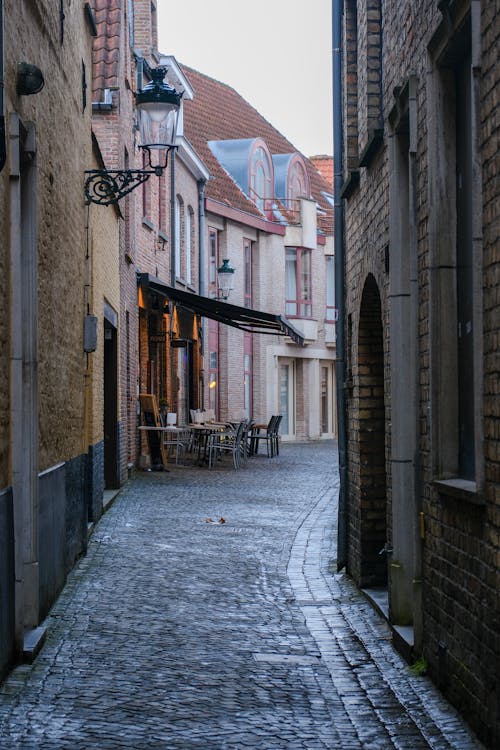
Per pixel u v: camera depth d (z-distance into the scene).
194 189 36.19
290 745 6.21
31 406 8.70
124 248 22.19
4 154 6.91
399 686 7.56
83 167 13.47
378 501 11.43
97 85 21.12
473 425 7.01
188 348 34.72
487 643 6.07
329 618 10.02
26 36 8.50
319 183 54.00
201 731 6.46
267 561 13.29
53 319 10.23
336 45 12.75
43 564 9.41
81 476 13.19
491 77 5.80
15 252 7.82
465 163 7.14
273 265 43.72
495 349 5.79
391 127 9.11
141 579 11.73
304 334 45.38
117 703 7.02
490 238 5.87
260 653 8.57
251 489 22.45
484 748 6.08
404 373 9.23
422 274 7.88
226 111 47.50
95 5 21.52
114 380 20.75
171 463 28.69
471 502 6.30
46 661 8.08
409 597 9.12
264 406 43.44
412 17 8.28
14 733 6.32
